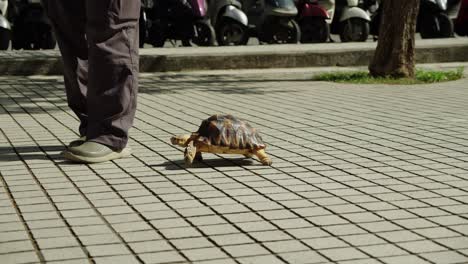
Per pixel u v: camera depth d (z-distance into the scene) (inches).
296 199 173.0
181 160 203.6
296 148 215.0
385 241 151.6
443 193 176.4
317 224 159.3
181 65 378.0
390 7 339.3
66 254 147.2
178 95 305.0
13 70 356.8
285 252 147.3
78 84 209.9
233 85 332.8
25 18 422.3
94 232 156.3
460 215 163.6
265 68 388.2
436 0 470.0
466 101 285.6
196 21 436.5
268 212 165.5
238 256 145.9
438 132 233.1
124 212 166.1
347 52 397.7
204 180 186.4
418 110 268.1
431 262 143.2
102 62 199.3
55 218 163.5
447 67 391.5
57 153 210.7
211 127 198.2
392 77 340.5
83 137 212.1
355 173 191.2
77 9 205.3
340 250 147.9
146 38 432.5
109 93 201.0
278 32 449.7
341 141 222.5
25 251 148.4
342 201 171.6
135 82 203.9
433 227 157.8
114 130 202.5
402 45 338.6
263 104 283.0
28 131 237.0
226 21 448.8
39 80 343.0
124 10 199.0
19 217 164.2
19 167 197.8
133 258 145.4
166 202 171.6
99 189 180.4
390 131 234.8
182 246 149.9
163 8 432.5
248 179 187.0
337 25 465.7
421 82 333.7
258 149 198.1
